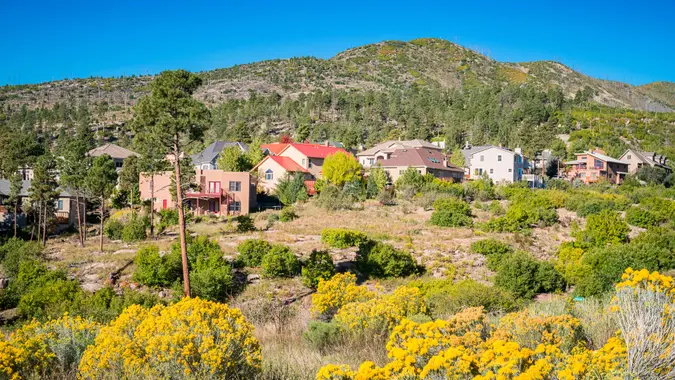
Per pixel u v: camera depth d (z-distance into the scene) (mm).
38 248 33156
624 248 26328
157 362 7988
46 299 22578
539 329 9570
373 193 62219
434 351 7484
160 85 25438
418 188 62594
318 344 12344
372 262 29906
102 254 34281
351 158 64062
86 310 19594
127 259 31844
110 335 8688
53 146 116625
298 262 29781
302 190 61281
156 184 56906
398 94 194250
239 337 8375
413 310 15023
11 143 85375
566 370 6559
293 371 9219
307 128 117438
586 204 53844
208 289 25312
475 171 83000
